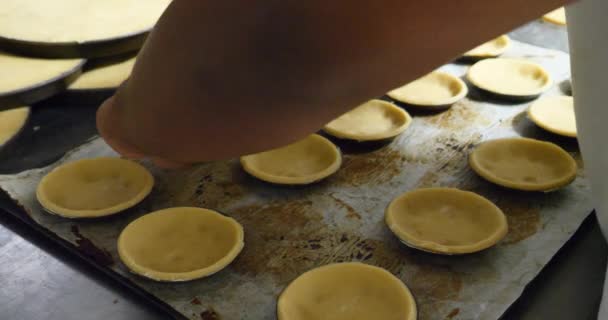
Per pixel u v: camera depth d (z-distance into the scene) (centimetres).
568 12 98
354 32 62
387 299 98
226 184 113
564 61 136
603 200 100
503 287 101
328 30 62
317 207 110
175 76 70
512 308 99
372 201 111
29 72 121
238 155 80
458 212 108
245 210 110
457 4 60
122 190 111
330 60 64
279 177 111
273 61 65
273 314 99
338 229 108
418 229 106
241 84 68
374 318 97
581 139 101
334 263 103
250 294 101
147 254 103
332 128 119
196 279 100
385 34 62
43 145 117
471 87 131
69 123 121
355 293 99
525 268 103
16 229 106
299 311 97
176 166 87
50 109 123
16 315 98
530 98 127
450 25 62
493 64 133
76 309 99
